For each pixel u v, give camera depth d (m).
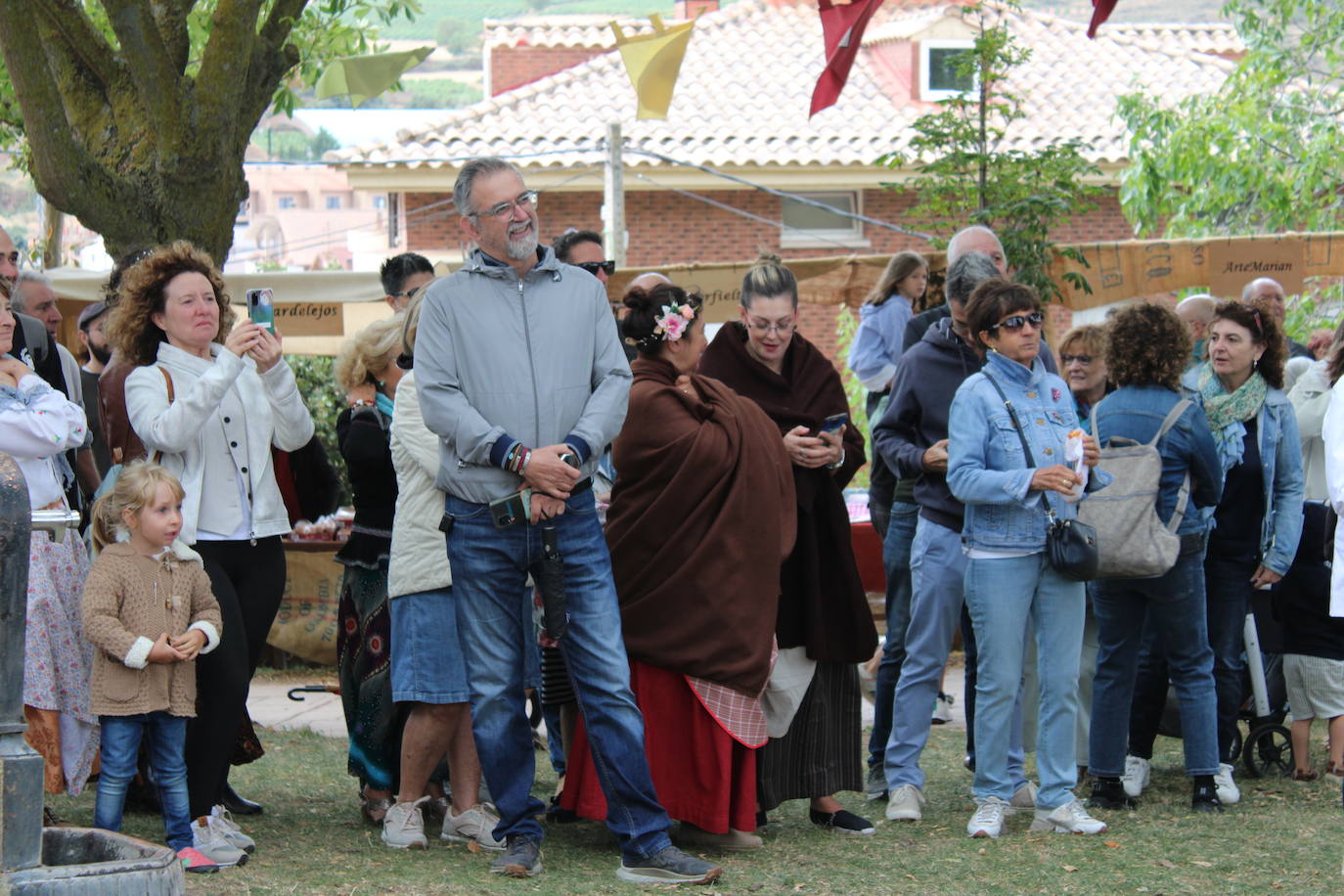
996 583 6.17
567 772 5.87
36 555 5.34
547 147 22.45
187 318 5.62
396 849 5.75
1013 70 25.02
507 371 5.15
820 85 6.89
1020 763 6.71
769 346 6.25
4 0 7.42
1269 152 15.61
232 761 6.22
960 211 13.27
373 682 6.22
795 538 5.91
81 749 5.43
